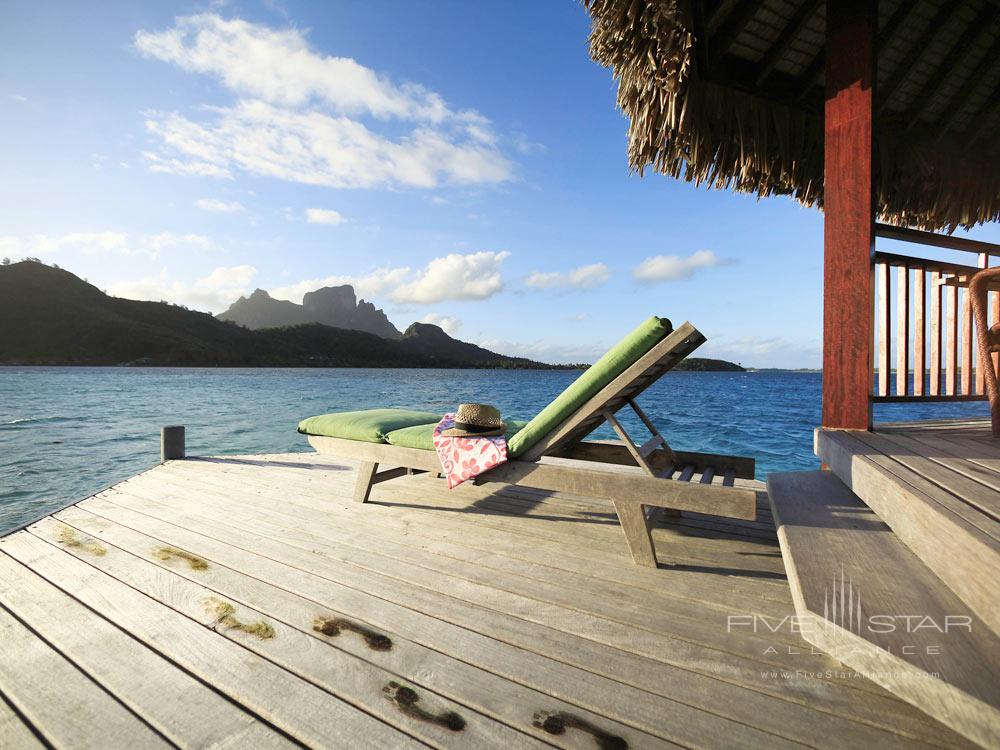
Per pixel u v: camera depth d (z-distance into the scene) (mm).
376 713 1279
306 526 2758
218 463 4531
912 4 3309
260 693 1363
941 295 3201
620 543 2486
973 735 922
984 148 4125
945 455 2068
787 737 1171
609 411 2334
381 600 1892
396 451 2902
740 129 3457
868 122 2658
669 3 2439
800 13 3217
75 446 11445
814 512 2002
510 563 2238
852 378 2771
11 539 2562
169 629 1693
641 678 1408
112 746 1185
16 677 1447
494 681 1405
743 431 13555
